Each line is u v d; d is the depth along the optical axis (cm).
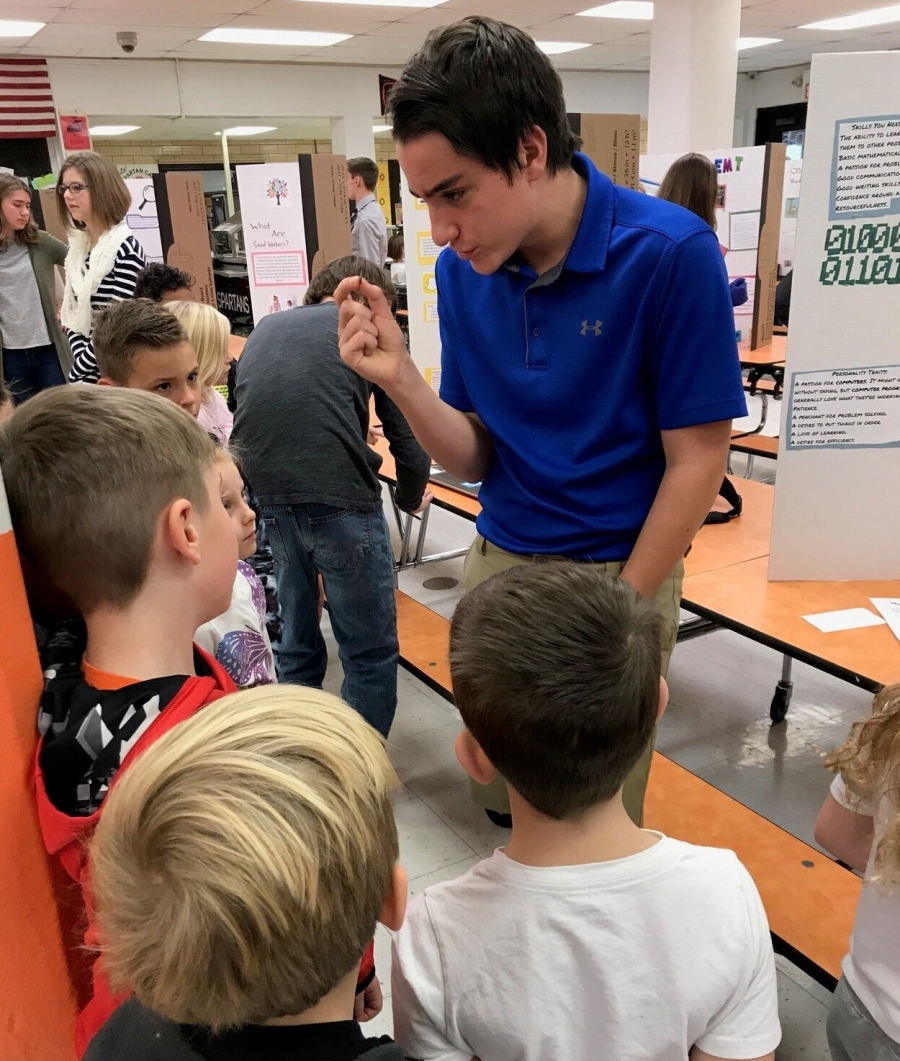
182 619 83
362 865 58
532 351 124
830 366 182
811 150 168
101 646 80
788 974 169
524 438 129
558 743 79
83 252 338
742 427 509
